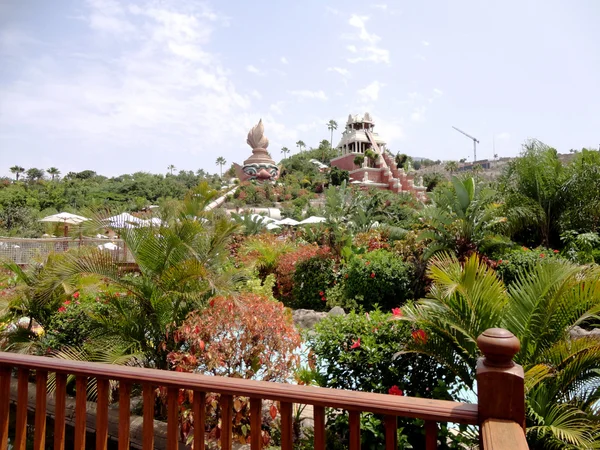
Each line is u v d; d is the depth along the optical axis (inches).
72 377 183.2
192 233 194.2
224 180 2479.1
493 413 57.1
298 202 1768.0
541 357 133.9
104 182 2583.7
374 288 354.9
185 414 148.3
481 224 371.6
